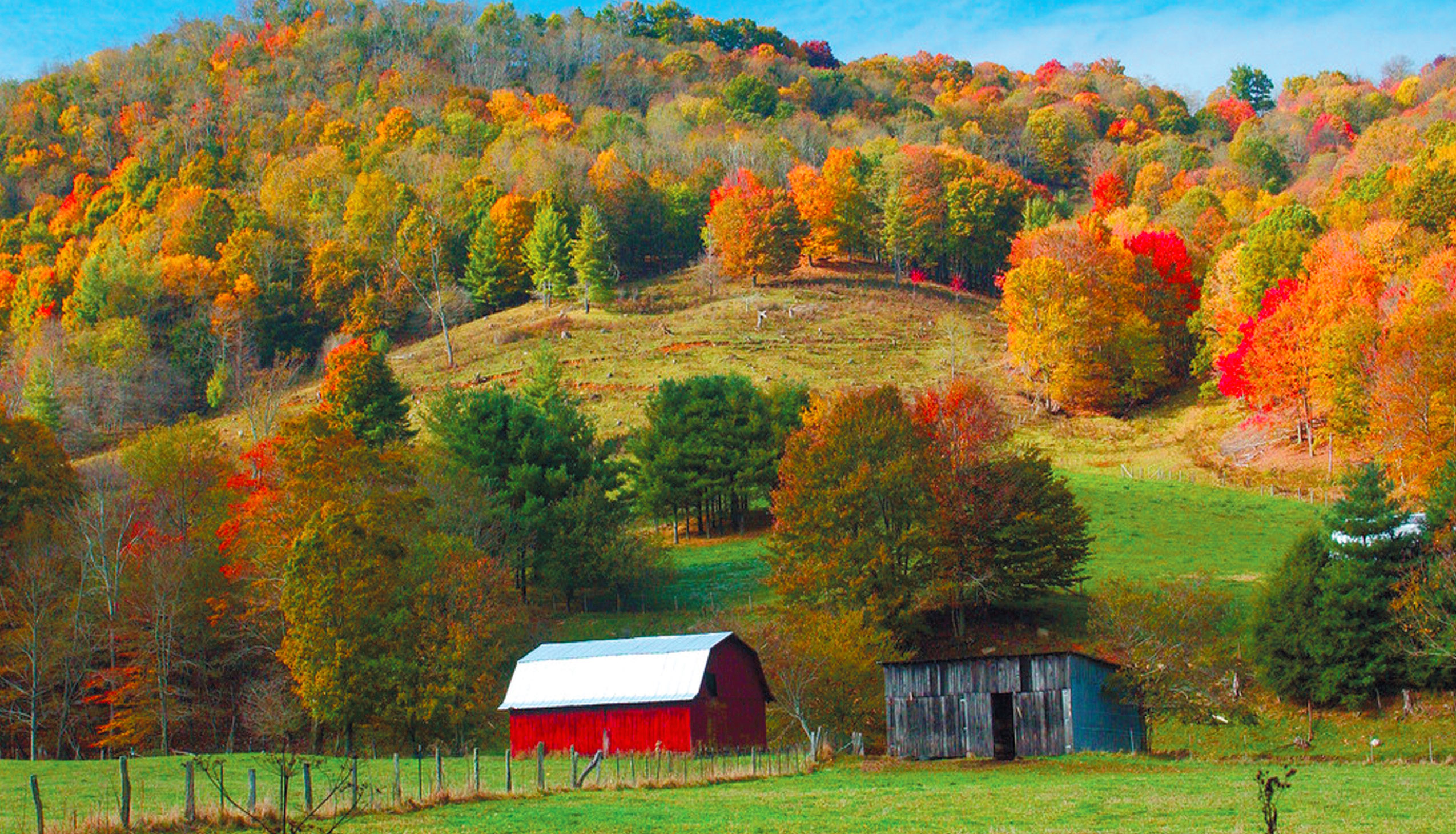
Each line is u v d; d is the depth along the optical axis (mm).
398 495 61531
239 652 65375
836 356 133125
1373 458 82375
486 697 59531
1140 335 117312
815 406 94188
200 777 37812
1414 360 77875
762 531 93625
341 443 62469
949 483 68062
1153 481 95188
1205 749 52406
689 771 40906
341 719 55000
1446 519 56594
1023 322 118938
